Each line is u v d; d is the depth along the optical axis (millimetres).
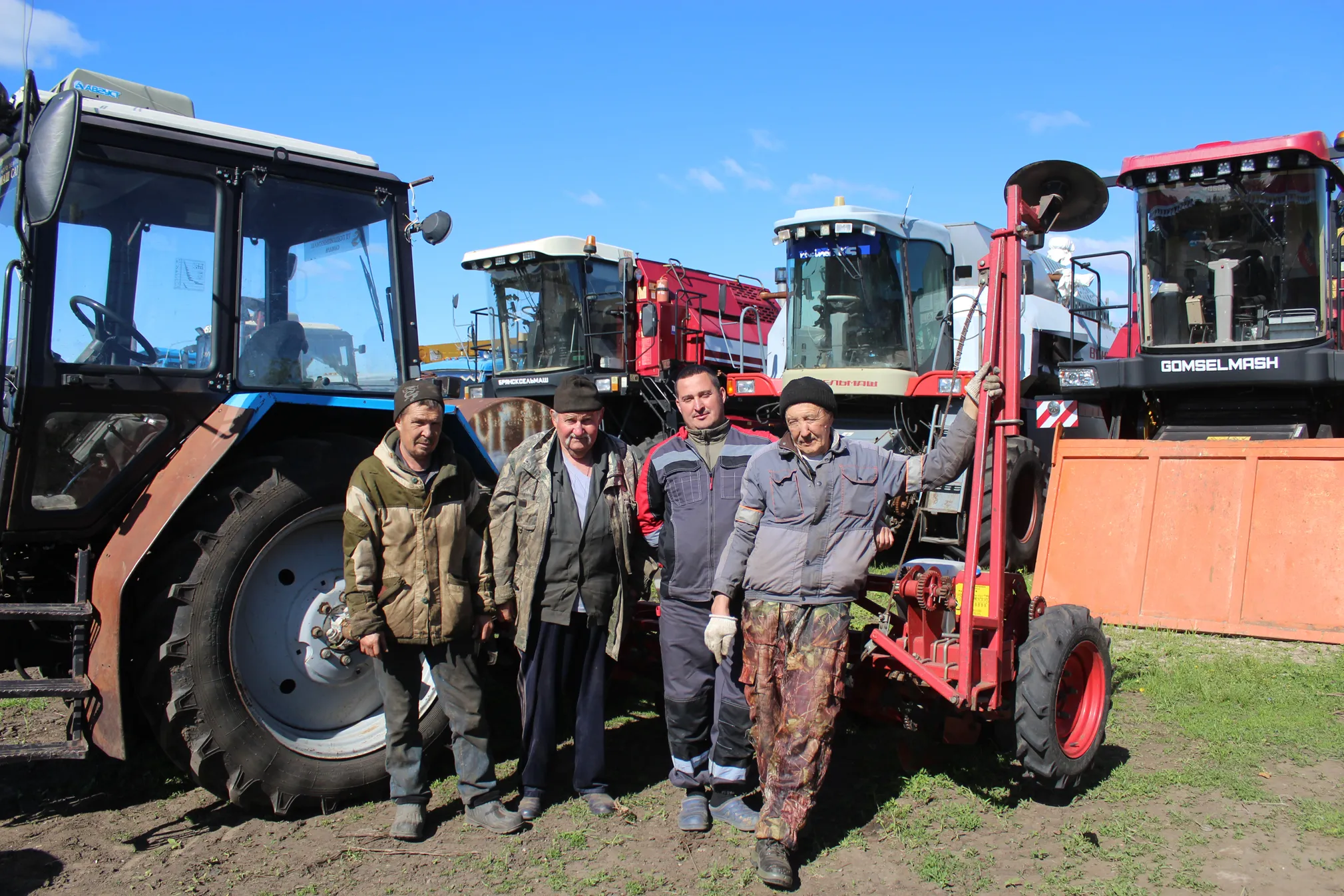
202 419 3660
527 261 10680
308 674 3674
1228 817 3441
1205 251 7926
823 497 3154
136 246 3537
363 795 3670
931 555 8016
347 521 3266
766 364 10195
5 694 3041
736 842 3314
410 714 3367
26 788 3756
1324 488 5965
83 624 3209
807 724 3062
